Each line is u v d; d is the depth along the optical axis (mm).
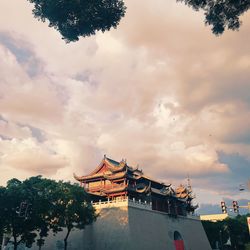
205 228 93062
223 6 23875
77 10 24688
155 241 62281
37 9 25391
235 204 42281
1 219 44875
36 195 48438
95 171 75375
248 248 95750
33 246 66438
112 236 57844
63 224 51656
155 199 71625
